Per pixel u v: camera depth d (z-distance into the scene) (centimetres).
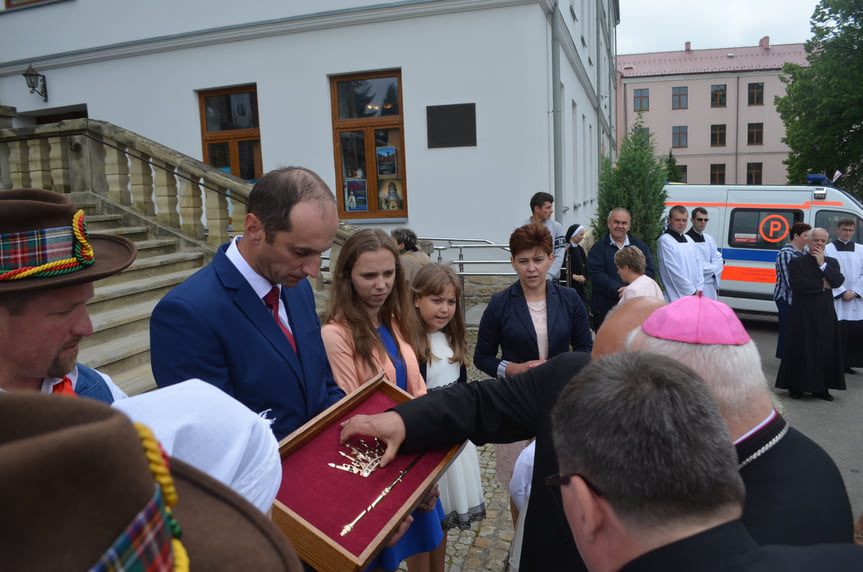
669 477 79
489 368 308
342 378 215
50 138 596
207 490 67
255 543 63
